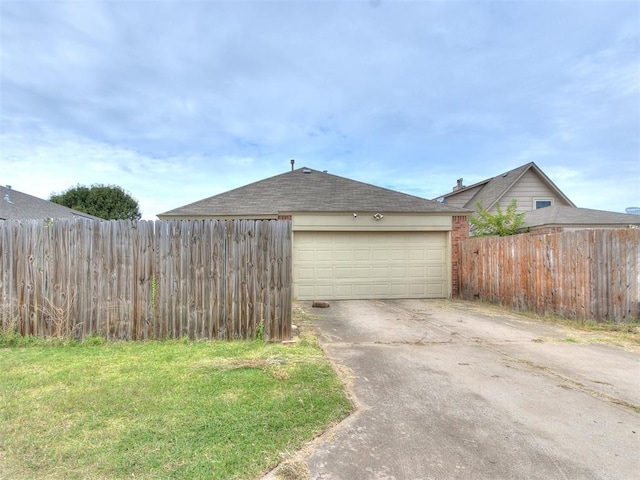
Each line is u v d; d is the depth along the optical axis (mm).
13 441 2480
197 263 5227
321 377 3750
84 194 30688
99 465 2225
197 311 5215
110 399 3129
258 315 5254
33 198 18672
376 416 2971
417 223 10742
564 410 3113
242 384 3512
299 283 10492
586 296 6559
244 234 5254
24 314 5188
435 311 8289
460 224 10859
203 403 3080
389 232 10734
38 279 5188
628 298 6492
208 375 3746
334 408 3053
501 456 2414
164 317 5203
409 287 10758
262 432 2643
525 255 8023
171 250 5223
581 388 3607
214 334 5219
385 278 10703
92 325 5184
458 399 3328
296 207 10734
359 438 2623
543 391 3527
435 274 10852
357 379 3812
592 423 2885
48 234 5211
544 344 5297
